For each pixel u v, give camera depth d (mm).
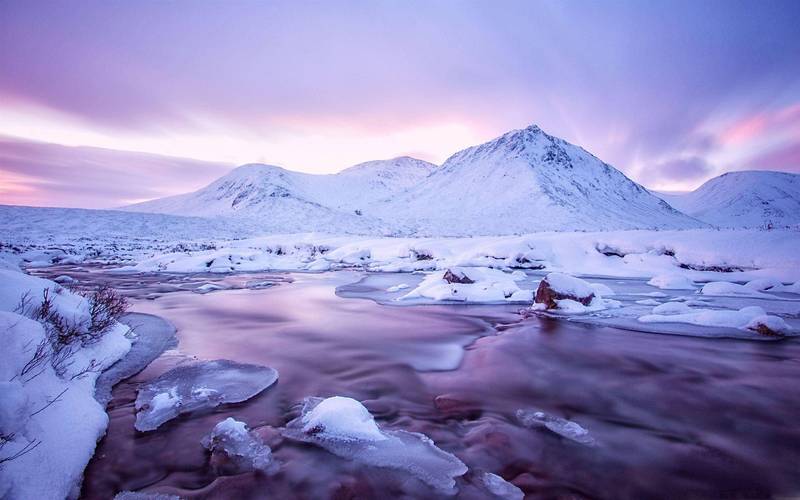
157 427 4820
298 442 4441
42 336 4965
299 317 12242
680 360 7785
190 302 15117
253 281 22750
